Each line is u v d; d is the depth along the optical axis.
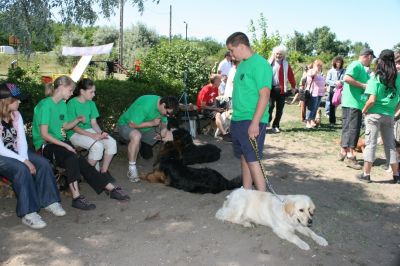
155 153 7.54
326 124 11.73
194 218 4.62
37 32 7.01
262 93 4.29
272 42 17.75
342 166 7.10
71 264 3.60
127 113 6.03
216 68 14.34
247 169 4.89
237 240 4.09
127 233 4.23
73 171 4.70
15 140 4.41
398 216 4.92
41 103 4.87
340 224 4.58
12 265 3.55
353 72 6.66
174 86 9.88
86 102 5.57
